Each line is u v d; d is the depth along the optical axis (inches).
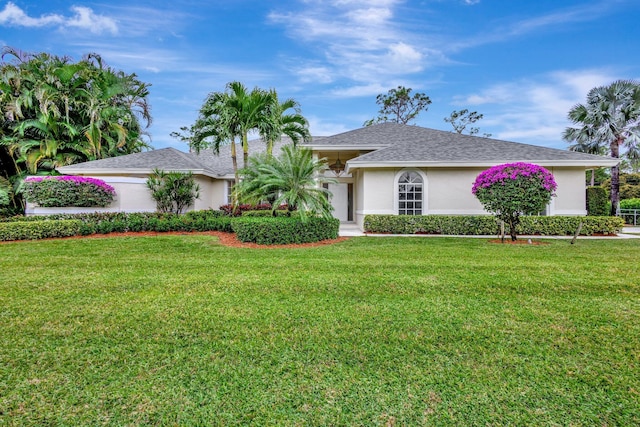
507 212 431.8
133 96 942.4
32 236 428.1
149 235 480.1
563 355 128.5
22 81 754.2
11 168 832.3
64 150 789.9
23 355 127.8
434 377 113.8
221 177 761.6
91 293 203.5
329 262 295.7
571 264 284.5
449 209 569.3
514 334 146.1
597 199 770.2
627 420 93.4
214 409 98.1
